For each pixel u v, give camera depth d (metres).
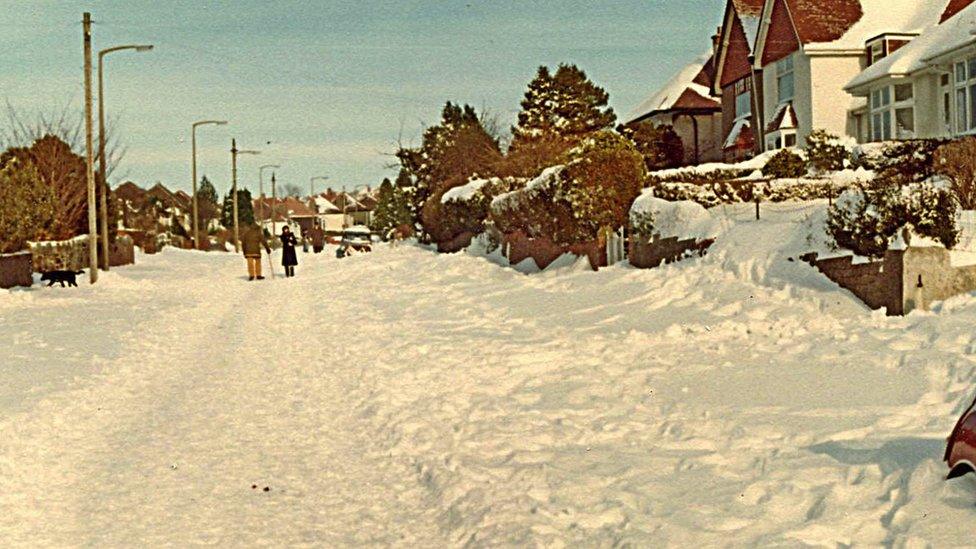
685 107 57.78
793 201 22.30
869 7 42.81
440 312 21.36
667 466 8.65
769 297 16.14
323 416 11.83
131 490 8.76
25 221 33.97
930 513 6.57
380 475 9.23
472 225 40.78
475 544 7.18
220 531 7.64
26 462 9.66
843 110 41.78
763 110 46.56
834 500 7.21
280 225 180.50
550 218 27.84
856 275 15.23
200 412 12.08
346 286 31.41
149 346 17.95
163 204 127.31
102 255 41.34
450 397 12.13
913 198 14.89
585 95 55.19
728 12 51.03
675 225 21.11
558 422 10.62
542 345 15.16
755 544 6.64
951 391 9.96
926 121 34.00
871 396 10.21
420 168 60.53
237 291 31.48
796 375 11.41
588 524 7.38
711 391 11.20
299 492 8.70
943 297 14.27
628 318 16.91
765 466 8.26
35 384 13.80
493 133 65.25
